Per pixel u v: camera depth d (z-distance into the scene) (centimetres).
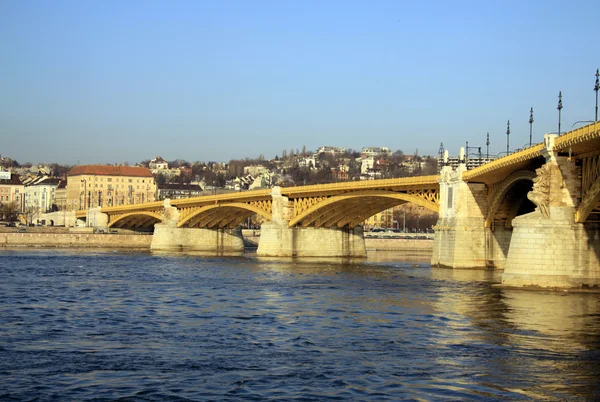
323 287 10125
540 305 7988
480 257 12925
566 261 9388
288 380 4638
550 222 9400
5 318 7025
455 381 4631
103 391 4394
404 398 4275
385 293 9256
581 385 4575
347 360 5184
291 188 17825
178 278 11706
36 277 11688
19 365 4994
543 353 5438
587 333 6259
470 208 12950
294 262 16388
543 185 9481
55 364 5031
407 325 6675
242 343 5800
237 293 9362
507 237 12962
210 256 19200
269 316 7256
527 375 4794
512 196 12600
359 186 15538
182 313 7469
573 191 9488
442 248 13488
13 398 4241
